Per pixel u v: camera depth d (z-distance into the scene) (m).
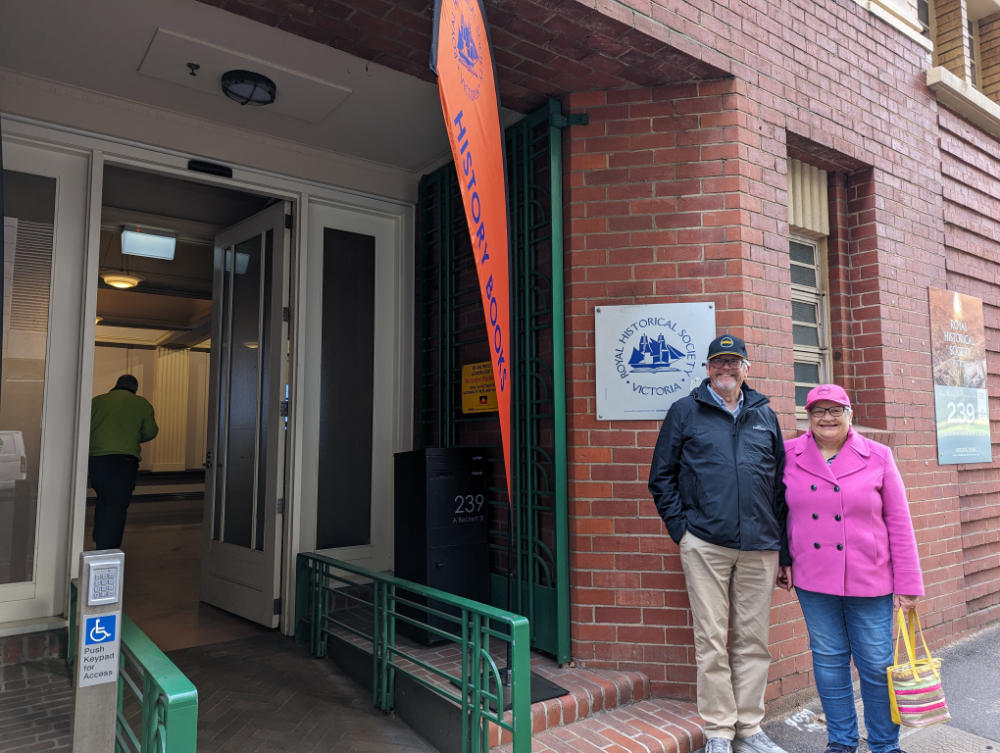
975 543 5.22
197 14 3.16
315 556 4.07
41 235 3.65
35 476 3.50
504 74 3.55
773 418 2.98
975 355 5.25
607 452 3.53
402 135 4.44
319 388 4.67
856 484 2.79
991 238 5.72
